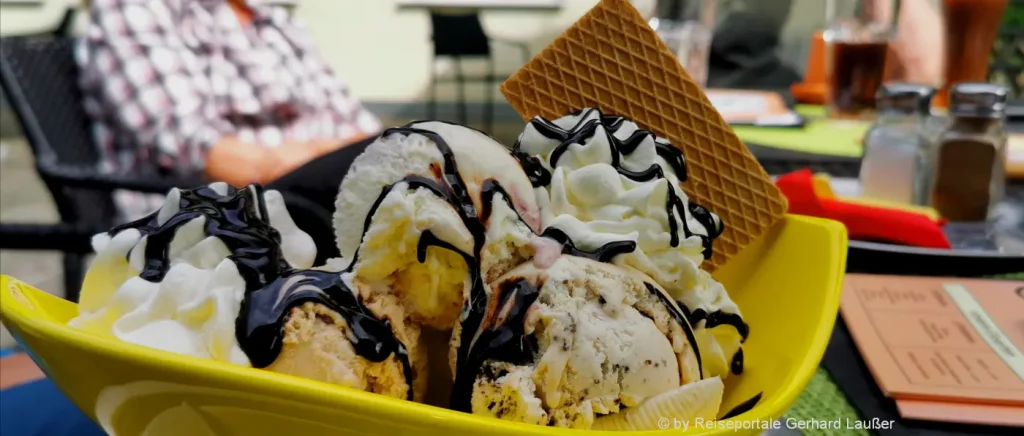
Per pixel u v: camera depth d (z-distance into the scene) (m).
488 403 0.34
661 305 0.39
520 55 2.33
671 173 0.47
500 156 0.42
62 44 0.92
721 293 0.45
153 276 0.37
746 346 0.45
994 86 0.67
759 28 1.26
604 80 0.49
